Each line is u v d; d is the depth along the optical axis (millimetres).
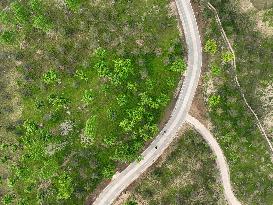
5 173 74812
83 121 75125
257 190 77875
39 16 71688
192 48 76438
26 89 75312
